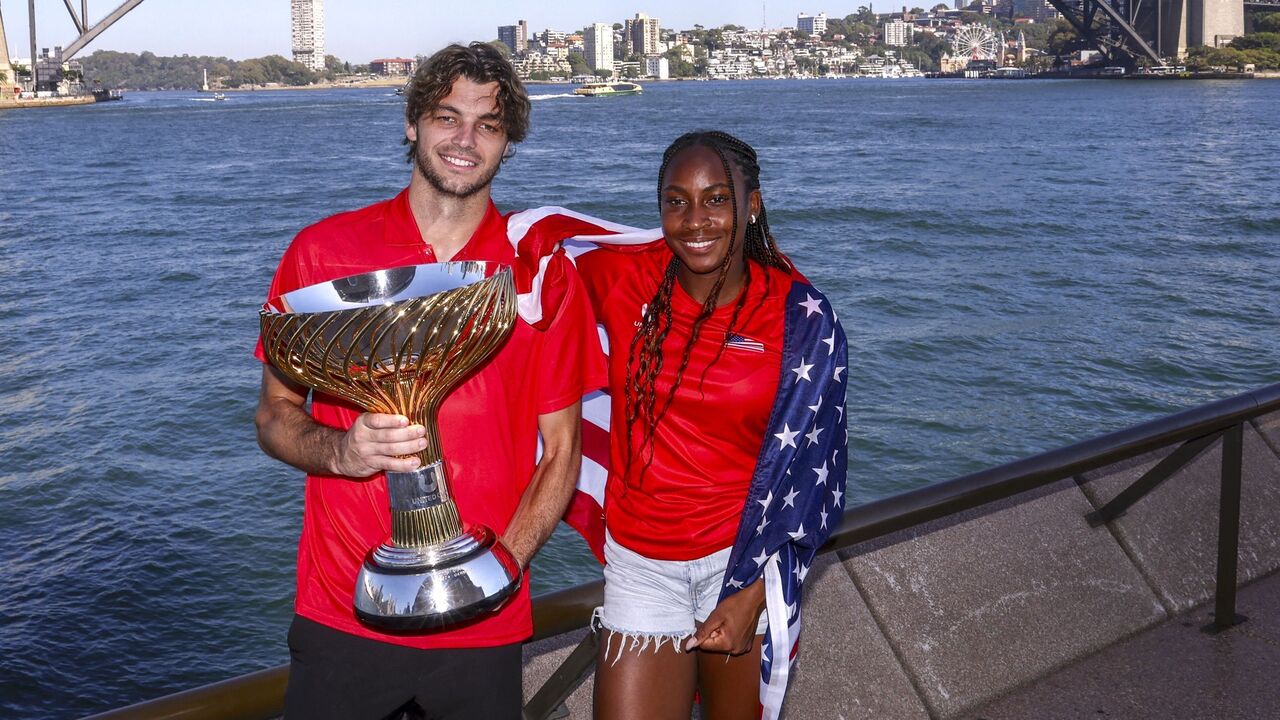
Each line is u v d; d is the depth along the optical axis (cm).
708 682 181
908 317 1875
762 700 176
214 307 2091
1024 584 269
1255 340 1698
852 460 1218
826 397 170
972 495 217
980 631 256
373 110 12762
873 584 250
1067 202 3394
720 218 163
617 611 175
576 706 209
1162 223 2930
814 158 5194
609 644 176
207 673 805
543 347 158
